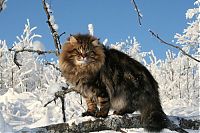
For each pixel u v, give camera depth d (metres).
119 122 1.92
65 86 2.37
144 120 1.96
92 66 2.04
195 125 2.01
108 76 2.07
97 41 2.09
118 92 2.08
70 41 2.11
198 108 3.60
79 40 2.08
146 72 2.15
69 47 2.10
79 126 1.87
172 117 2.02
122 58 2.12
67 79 2.13
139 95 2.07
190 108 3.63
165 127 1.95
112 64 2.09
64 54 2.11
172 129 1.96
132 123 1.93
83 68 2.04
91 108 2.11
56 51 2.34
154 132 1.93
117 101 2.08
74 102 3.19
